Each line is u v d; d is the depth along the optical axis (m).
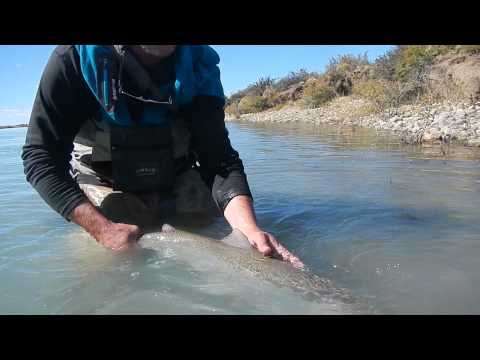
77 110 1.14
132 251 1.03
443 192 1.60
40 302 0.79
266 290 0.82
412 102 6.17
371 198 1.54
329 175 2.02
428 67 6.46
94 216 1.07
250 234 1.02
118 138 1.21
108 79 1.07
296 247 1.06
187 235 1.08
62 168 1.13
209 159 1.22
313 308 0.75
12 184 1.96
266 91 13.45
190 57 1.14
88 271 0.92
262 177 2.02
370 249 1.04
